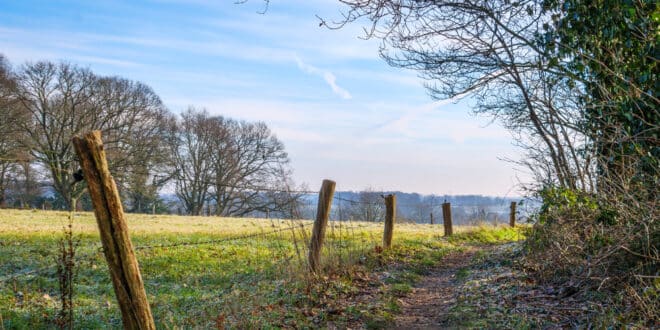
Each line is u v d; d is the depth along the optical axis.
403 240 19.11
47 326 7.83
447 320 8.09
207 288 11.46
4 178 40.88
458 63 12.68
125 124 44.94
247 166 53.28
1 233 20.22
